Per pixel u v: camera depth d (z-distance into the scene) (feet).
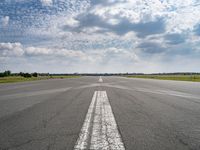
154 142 10.77
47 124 14.73
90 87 55.52
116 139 11.25
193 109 20.97
